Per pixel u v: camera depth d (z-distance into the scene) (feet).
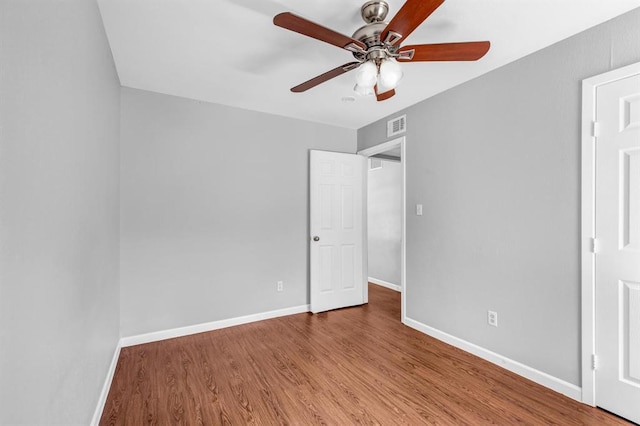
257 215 11.28
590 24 6.10
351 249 13.11
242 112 11.00
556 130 6.73
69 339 3.96
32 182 2.92
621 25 5.78
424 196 10.01
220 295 10.54
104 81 6.38
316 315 11.90
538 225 7.03
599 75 6.04
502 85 7.77
